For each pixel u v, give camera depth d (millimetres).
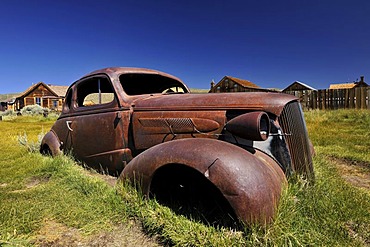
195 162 1894
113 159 3150
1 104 56719
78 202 2475
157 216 2018
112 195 2430
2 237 1885
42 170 3523
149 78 3834
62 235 1987
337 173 3475
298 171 2459
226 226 1826
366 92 13914
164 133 2674
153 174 2166
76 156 3855
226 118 2367
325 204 2193
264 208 1706
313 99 15781
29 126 14312
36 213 2283
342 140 6352
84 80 3883
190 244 1712
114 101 3232
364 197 2543
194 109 2533
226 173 1777
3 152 5238
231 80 27594
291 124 2430
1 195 2729
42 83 41719
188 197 2342
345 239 1789
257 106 2318
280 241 1614
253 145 2283
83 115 3717
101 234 1991
